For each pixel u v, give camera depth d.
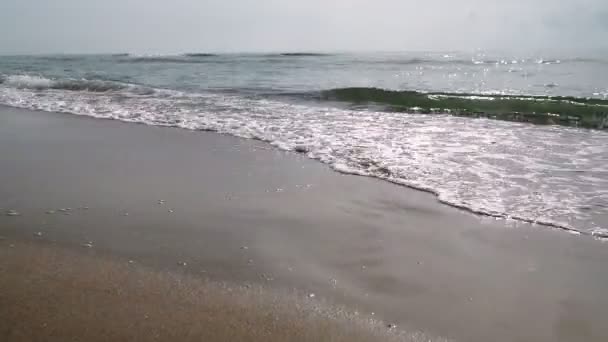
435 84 16.11
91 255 2.96
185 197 4.19
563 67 24.33
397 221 3.71
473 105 10.33
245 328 2.20
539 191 4.43
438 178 4.85
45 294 2.43
